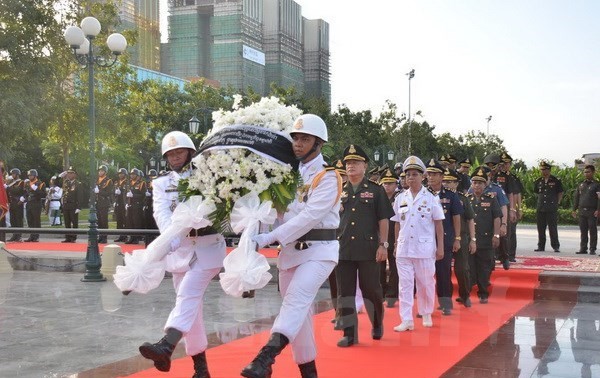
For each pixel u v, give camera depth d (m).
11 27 19.31
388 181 8.83
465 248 8.80
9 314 8.22
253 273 3.96
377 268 6.42
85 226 23.39
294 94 39.16
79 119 27.00
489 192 9.45
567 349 6.34
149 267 4.36
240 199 4.16
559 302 9.43
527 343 6.57
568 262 12.12
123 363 5.65
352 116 44.00
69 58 22.31
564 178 26.73
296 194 4.34
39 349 6.26
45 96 21.98
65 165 28.48
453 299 9.38
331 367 5.41
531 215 26.25
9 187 18.09
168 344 4.27
